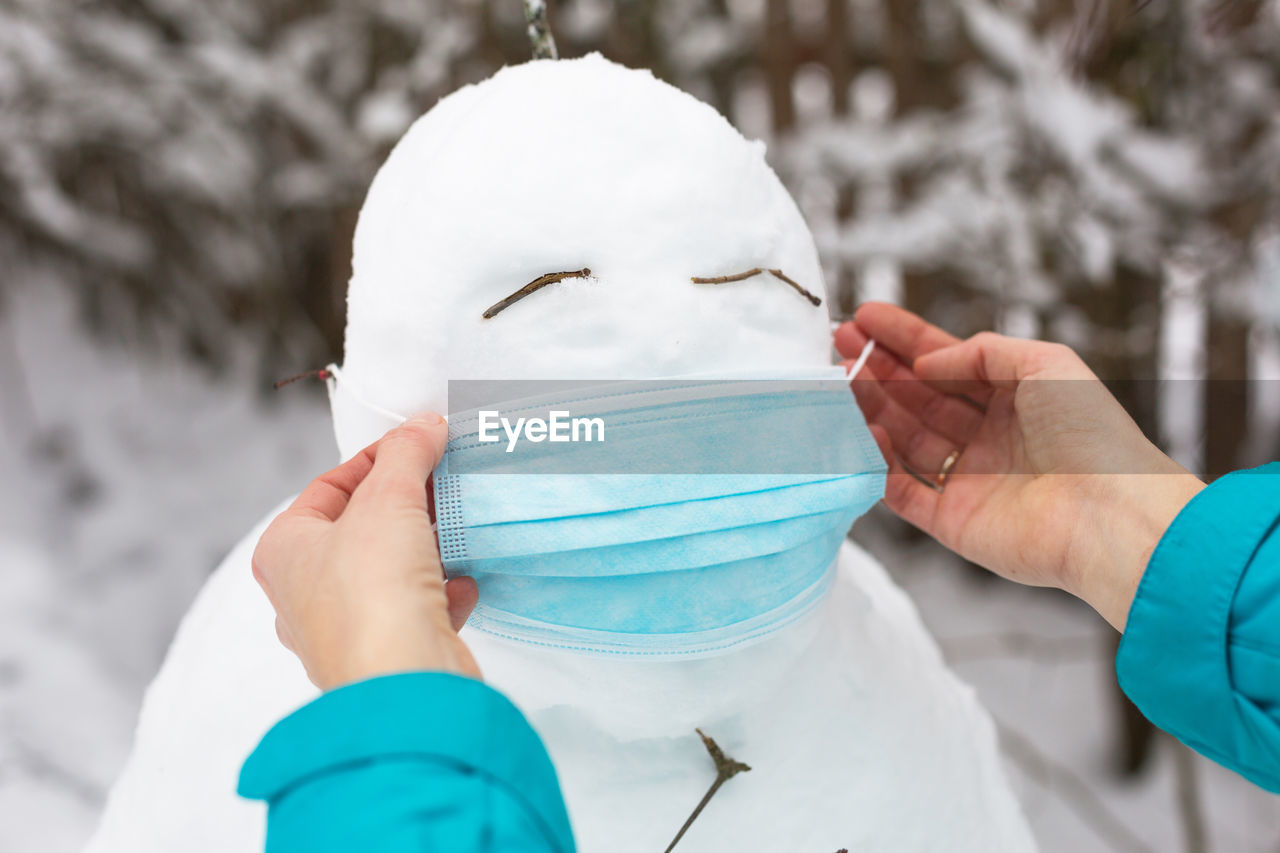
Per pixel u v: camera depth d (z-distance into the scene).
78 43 1.82
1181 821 1.81
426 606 0.46
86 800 1.65
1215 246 1.51
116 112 1.83
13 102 1.81
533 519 0.56
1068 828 1.81
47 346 2.31
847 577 0.86
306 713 0.39
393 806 0.36
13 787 1.64
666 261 0.58
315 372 0.72
